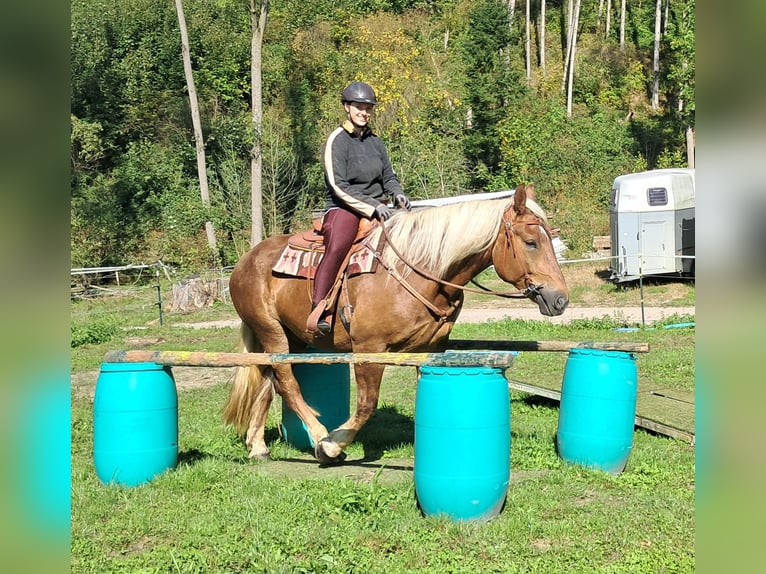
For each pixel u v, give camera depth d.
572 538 4.29
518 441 6.50
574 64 38.44
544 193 30.02
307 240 5.99
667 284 19.75
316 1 39.25
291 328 6.12
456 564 3.98
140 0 34.91
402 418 7.95
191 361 5.43
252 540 4.35
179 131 31.88
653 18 41.78
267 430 7.48
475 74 31.48
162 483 5.39
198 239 27.36
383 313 5.42
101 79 32.19
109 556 4.25
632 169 31.30
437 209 5.49
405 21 38.88
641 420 6.96
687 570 3.79
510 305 19.27
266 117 31.69
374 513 4.69
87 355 13.51
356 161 5.70
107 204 28.36
